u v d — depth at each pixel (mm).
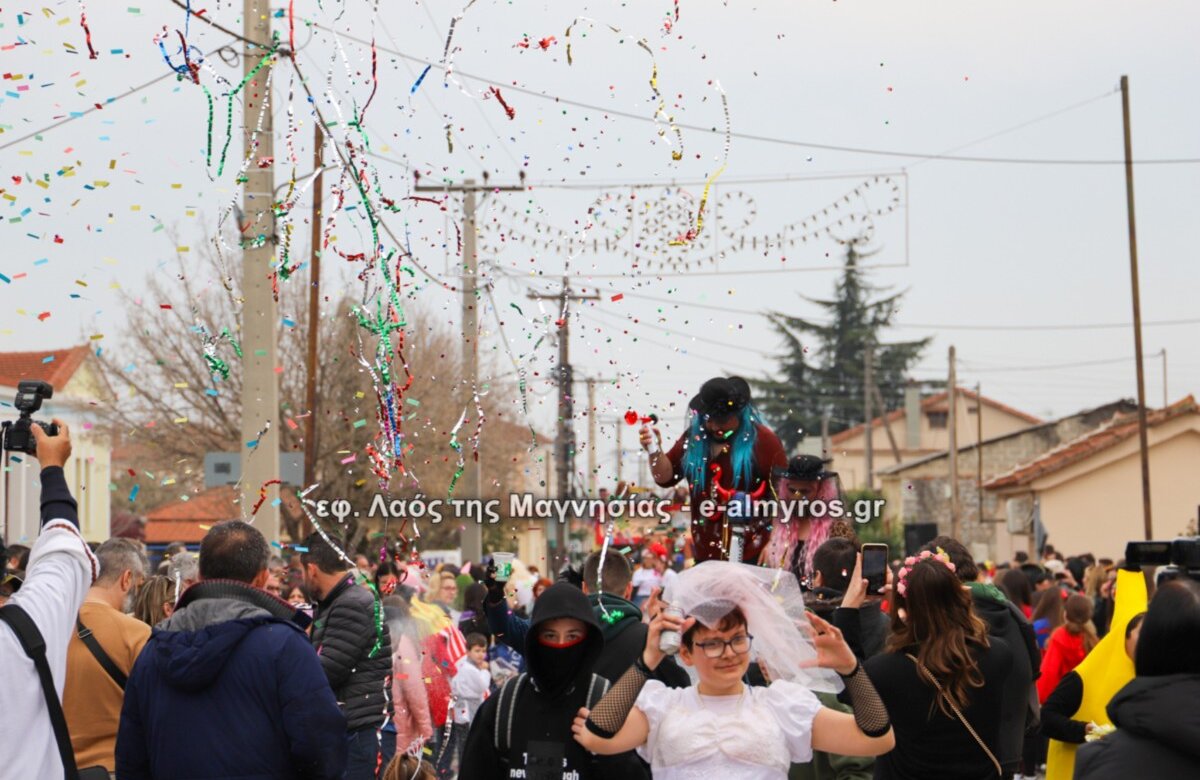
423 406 14055
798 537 7387
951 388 45438
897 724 5641
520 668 12422
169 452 25078
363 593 7754
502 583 6598
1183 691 3926
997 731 5691
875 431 60156
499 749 5383
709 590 4711
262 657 5238
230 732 5188
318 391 21656
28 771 4648
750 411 7480
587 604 5332
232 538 5484
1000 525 49562
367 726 7664
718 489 7277
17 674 4660
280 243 9234
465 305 14492
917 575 5672
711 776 4621
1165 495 39531
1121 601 6824
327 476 20781
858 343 56656
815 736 4723
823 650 4723
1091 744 4105
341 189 7496
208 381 23875
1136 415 42094
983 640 5699
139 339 22859
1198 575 4543
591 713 4781
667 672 6043
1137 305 28781
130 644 6387
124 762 5352
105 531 31484
